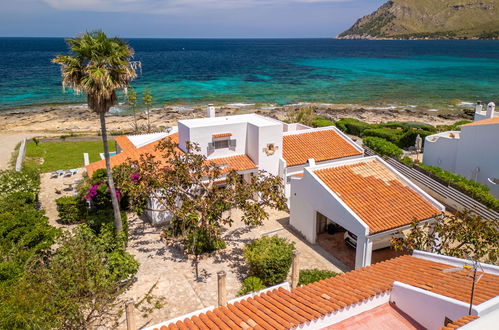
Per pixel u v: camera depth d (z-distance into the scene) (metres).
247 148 29.95
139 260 21.83
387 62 178.75
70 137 55.81
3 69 133.75
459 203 28.48
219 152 29.12
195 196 21.95
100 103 20.38
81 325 13.97
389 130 53.59
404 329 11.84
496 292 11.85
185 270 20.84
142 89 100.88
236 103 85.62
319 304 12.33
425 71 142.62
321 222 25.42
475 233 17.78
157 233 25.38
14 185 28.48
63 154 46.94
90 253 16.48
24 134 57.72
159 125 64.75
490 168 31.53
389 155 37.69
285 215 28.27
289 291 14.13
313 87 106.62
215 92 98.31
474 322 7.46
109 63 19.75
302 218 24.72
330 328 11.80
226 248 23.31
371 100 90.12
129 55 21.03
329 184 22.84
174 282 19.67
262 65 165.88
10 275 15.22
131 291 18.88
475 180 32.84
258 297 13.59
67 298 13.29
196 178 23.31
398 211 21.27
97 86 19.55
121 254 19.56
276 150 29.25
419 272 14.78
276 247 19.78
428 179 32.03
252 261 19.31
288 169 29.73
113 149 49.72
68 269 14.58
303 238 24.80
